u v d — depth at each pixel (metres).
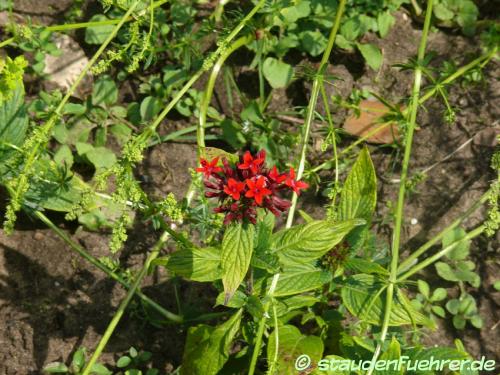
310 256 0.40
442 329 0.52
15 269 0.51
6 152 0.46
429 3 0.50
